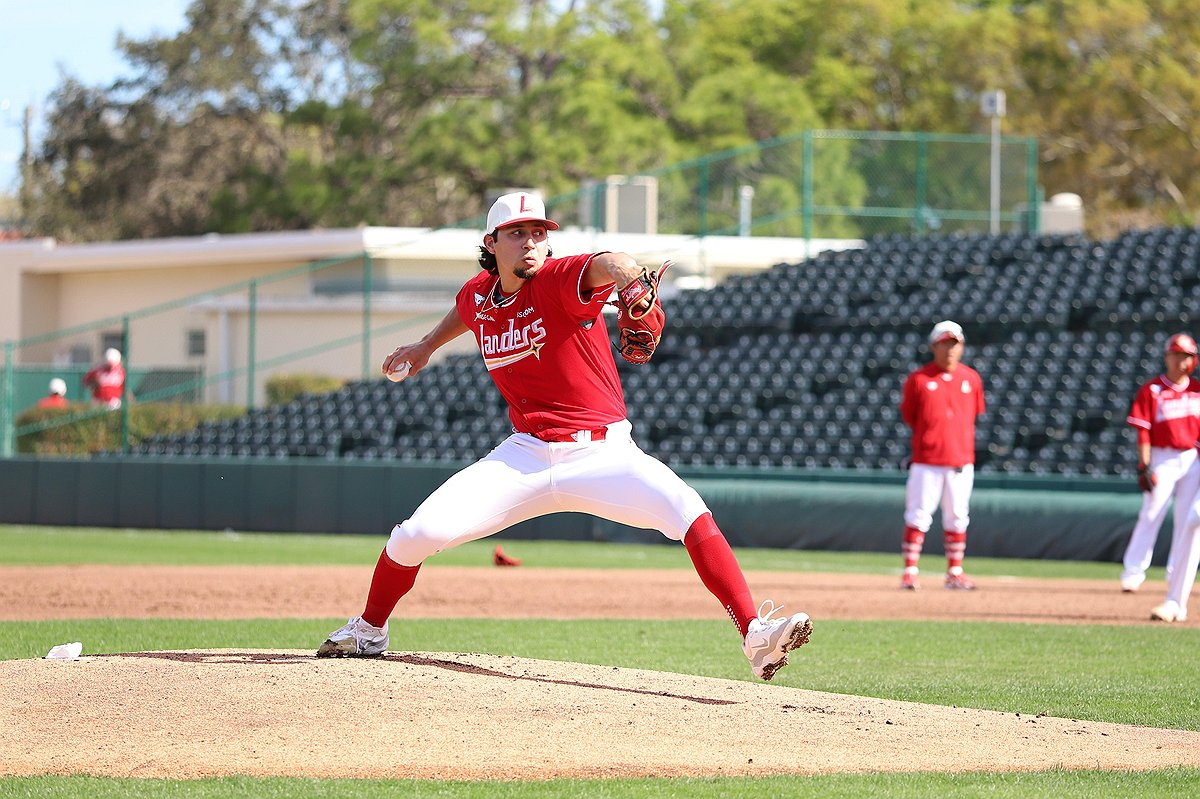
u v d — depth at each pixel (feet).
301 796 49.21
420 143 474.90
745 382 257.96
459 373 272.51
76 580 136.05
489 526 65.26
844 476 213.05
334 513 225.56
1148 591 139.03
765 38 533.96
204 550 187.32
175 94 547.49
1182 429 127.44
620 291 57.41
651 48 492.95
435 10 487.20
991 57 516.73
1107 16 506.48
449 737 56.80
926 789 50.90
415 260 322.55
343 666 66.33
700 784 51.34
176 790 49.90
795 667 84.94
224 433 266.57
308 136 559.79
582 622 107.86
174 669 65.51
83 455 268.00
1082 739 60.34
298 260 335.67
